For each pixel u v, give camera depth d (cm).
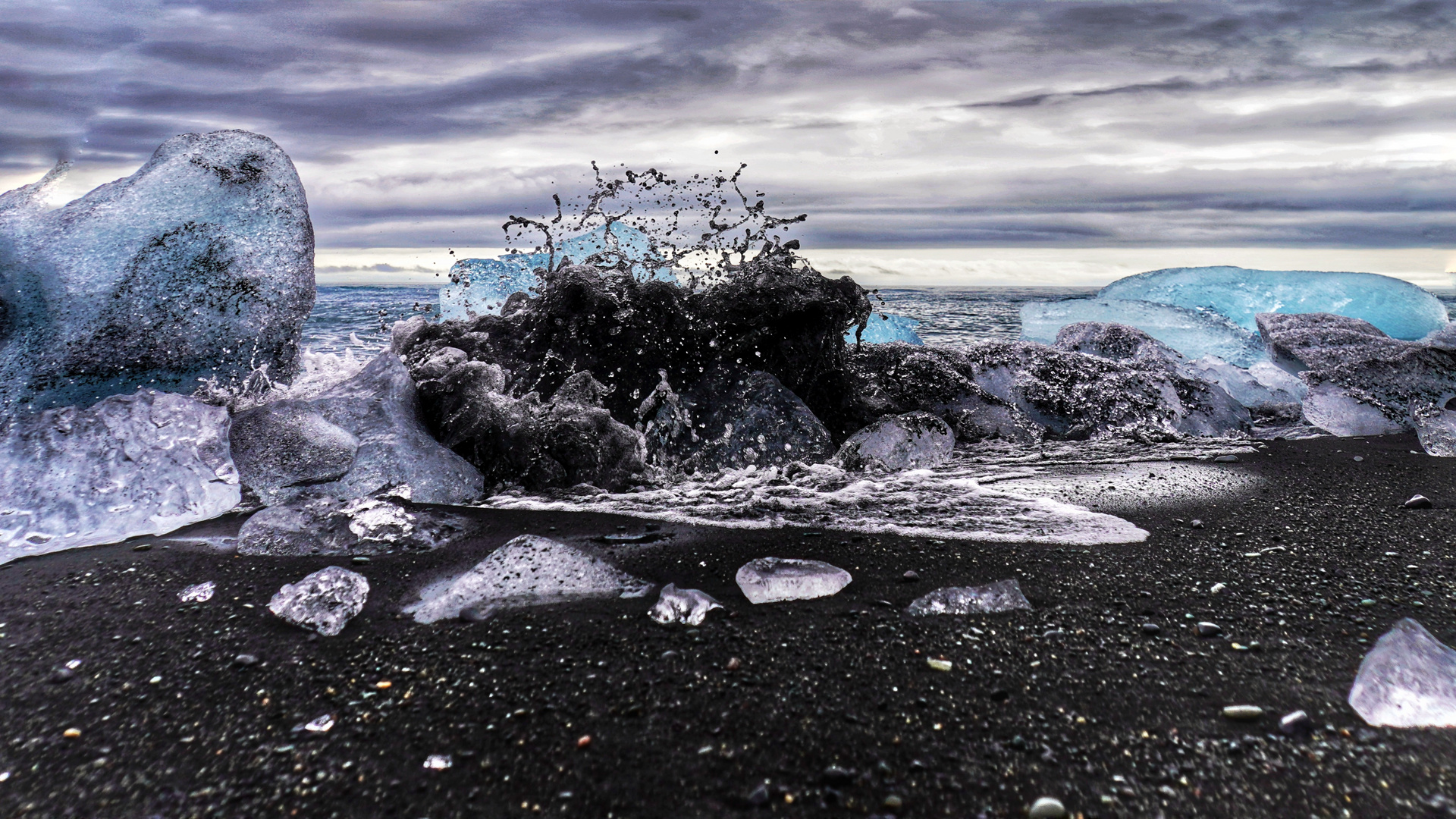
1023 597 240
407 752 168
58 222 402
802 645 212
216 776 161
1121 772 157
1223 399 598
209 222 421
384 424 406
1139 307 1050
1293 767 157
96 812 151
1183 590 249
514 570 258
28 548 299
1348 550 286
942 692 187
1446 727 167
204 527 334
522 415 432
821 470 434
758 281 513
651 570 276
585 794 153
